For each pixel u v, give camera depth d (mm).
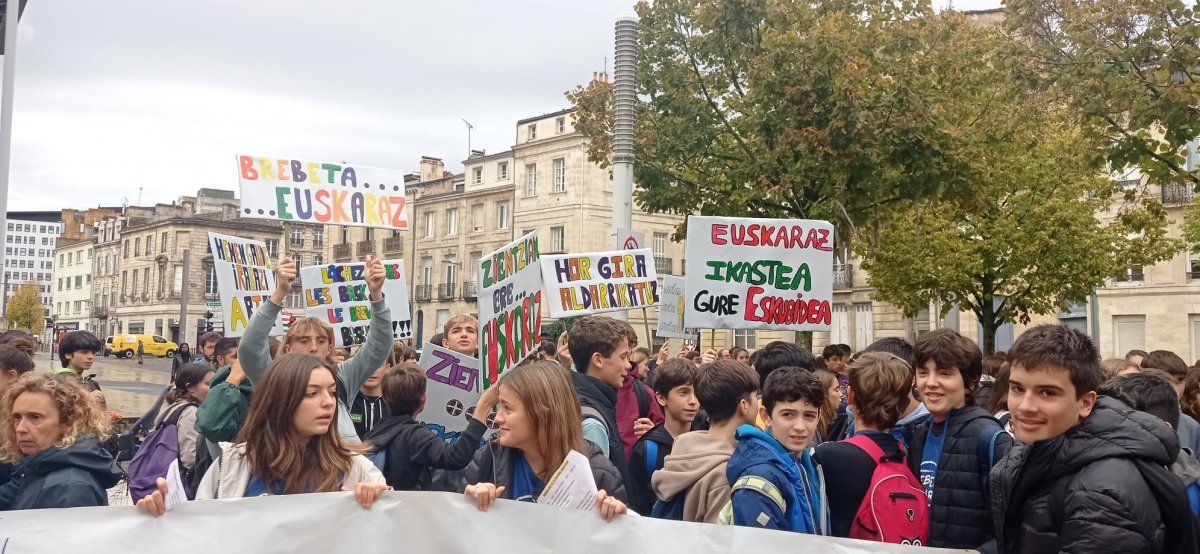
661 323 12203
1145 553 2807
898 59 16672
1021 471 3232
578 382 5332
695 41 17938
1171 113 13094
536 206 50562
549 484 3584
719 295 8305
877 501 4191
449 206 56750
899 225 23656
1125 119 15578
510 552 3469
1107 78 13633
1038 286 23609
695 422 6297
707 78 18375
